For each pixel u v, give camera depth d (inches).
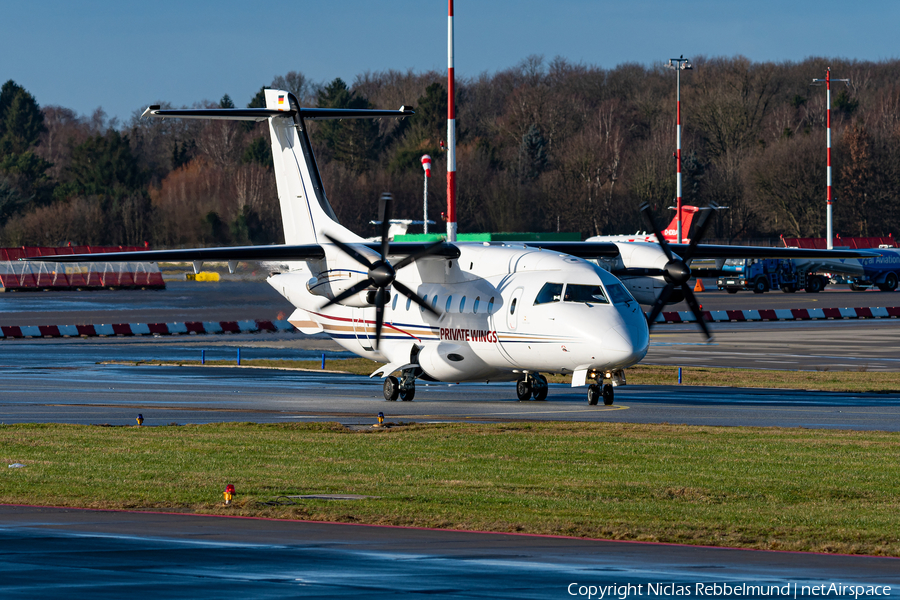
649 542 1718.8
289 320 5191.9
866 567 1533.0
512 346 4082.2
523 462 2645.2
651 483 2327.8
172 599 1284.4
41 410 3892.7
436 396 4517.7
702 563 1544.0
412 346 4456.2
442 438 3095.5
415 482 2338.8
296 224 5017.2
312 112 4921.3
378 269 4178.2
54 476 2418.8
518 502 2090.3
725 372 5418.3
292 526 1818.4
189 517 1907.0
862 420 3614.7
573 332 3880.4
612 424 3432.6
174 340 7509.8
